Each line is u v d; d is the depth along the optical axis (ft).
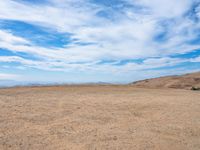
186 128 24.30
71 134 21.53
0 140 19.21
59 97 42.98
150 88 76.38
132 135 21.75
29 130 22.22
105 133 22.13
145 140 20.42
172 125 25.40
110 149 18.19
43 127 23.39
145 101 41.04
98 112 30.86
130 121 26.91
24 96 42.83
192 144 19.58
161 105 37.45
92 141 19.85
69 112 30.22
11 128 22.50
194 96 51.57
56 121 25.80
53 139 20.04
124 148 18.44
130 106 35.83
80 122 25.68
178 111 32.91
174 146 19.07
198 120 27.76
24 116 27.22
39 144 18.78
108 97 45.19
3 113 28.02
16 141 19.19
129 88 72.84
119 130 23.25
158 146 19.04
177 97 48.39
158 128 24.20
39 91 52.95
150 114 30.83
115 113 30.73
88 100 40.14
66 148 18.17
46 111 30.25
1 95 43.24
